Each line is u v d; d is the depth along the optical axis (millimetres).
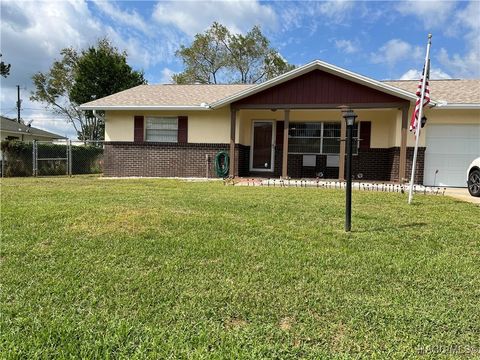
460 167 11344
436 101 10586
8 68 27688
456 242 4320
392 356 2061
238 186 9672
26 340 2195
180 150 13305
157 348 2127
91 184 10039
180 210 5785
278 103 11664
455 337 2270
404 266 3465
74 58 36000
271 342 2215
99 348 2125
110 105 13289
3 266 3389
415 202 7125
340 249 3963
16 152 15562
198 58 33969
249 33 34125
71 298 2777
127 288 2947
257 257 3668
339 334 2309
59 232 4410
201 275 3215
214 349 2133
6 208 5750
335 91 11242
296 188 9328
